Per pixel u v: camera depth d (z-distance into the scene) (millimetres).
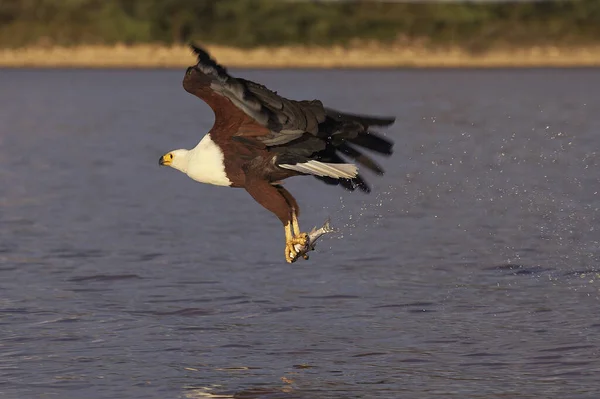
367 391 10266
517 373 10727
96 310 13242
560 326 12328
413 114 46875
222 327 12484
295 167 9250
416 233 18406
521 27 112688
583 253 16453
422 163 28078
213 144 9461
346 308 13328
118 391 10297
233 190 24281
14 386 10438
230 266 15859
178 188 24641
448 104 54406
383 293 14078
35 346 11719
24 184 25359
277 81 82938
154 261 16250
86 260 16312
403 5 115625
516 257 16234
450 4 114938
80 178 26500
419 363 11102
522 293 13984
